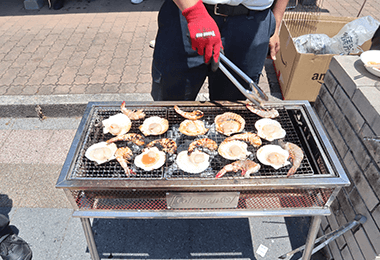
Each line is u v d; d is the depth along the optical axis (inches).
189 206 52.4
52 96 117.1
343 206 64.0
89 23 182.1
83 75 132.4
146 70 136.3
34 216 82.1
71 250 74.3
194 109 65.4
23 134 110.1
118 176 50.8
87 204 53.5
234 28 61.7
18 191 89.2
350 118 60.9
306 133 60.8
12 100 115.3
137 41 160.9
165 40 64.1
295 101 65.5
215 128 62.7
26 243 72.4
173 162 54.8
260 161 53.6
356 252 58.5
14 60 143.1
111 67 138.5
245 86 71.4
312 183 47.3
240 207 57.7
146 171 53.0
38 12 197.8
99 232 78.6
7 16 191.6
